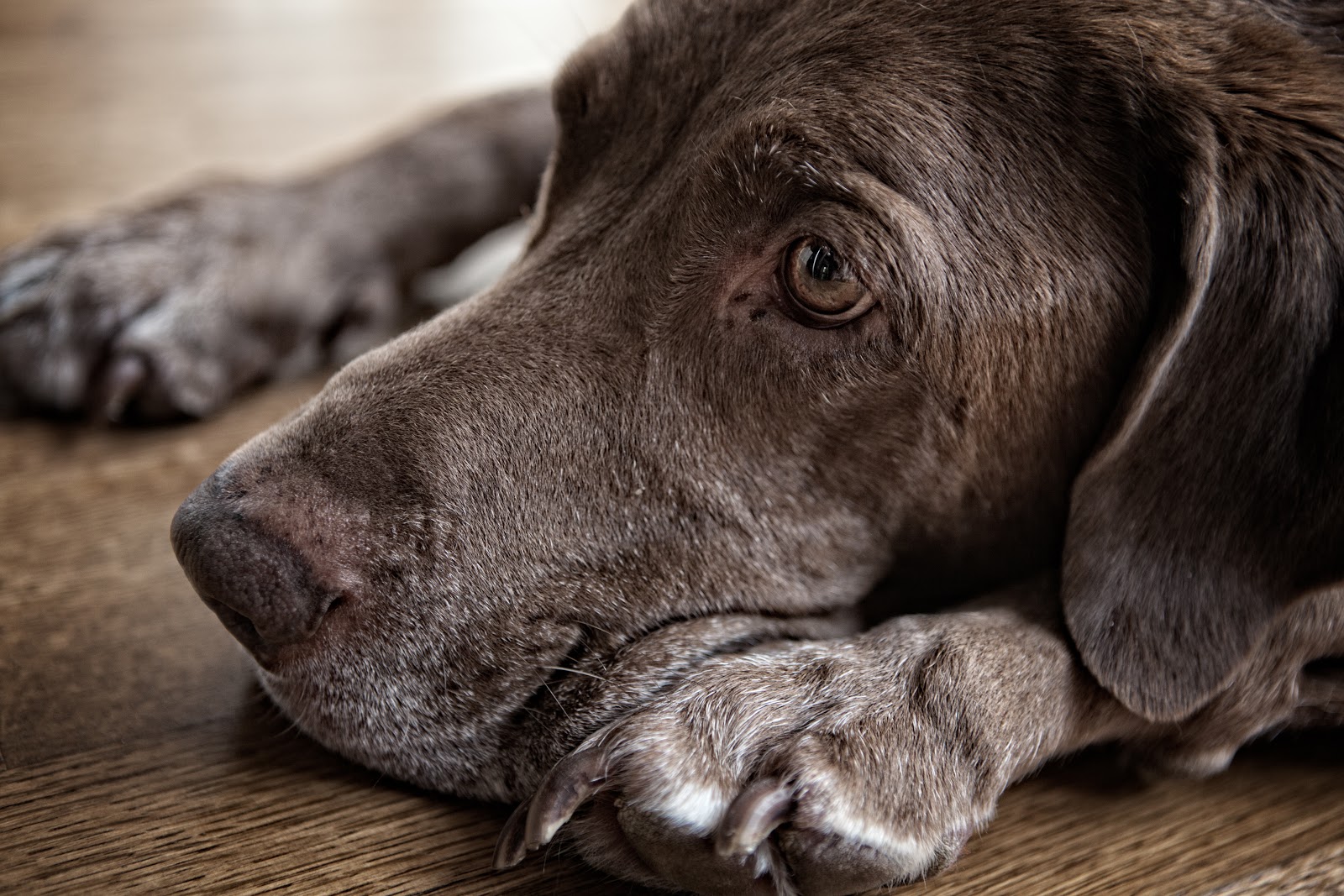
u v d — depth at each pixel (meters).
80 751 0.45
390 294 0.63
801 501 0.46
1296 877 0.44
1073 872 0.44
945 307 0.43
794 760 0.40
